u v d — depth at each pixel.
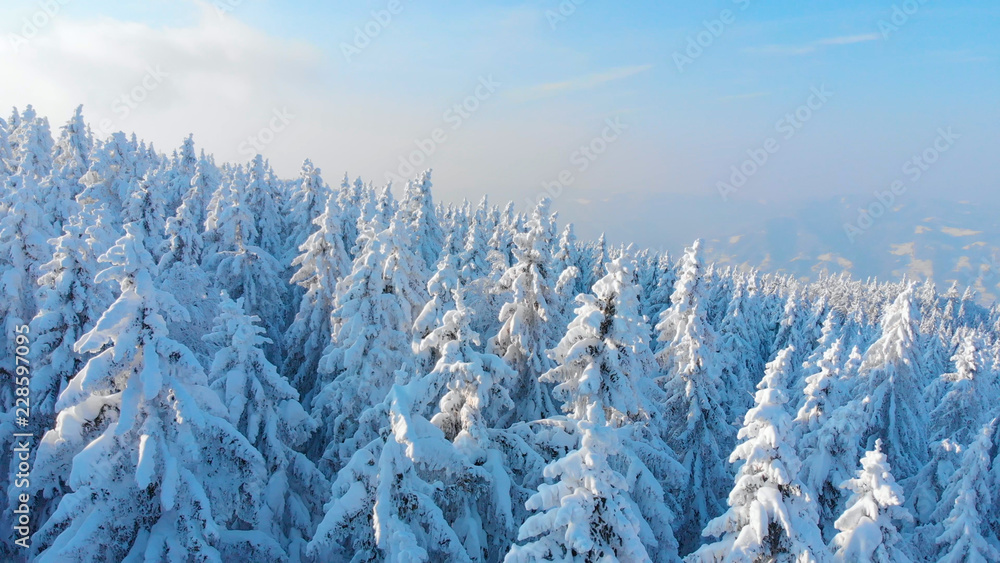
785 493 11.06
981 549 15.54
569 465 8.14
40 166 36.50
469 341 13.12
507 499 11.75
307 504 15.77
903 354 23.94
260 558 11.91
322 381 24.12
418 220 36.12
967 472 17.34
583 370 14.73
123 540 10.00
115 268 9.93
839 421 16.62
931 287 103.81
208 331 21.56
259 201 39.22
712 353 21.78
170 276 21.19
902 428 24.00
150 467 9.55
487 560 12.74
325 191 37.59
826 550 10.56
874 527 11.80
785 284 102.56
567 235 35.03
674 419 21.83
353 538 11.75
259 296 27.94
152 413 10.23
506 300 22.73
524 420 17.83
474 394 12.32
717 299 51.12
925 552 17.89
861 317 72.19
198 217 38.62
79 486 9.62
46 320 14.72
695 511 20.38
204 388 11.03
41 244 19.31
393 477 10.73
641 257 66.00
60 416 9.98
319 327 25.23
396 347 19.89
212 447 11.38
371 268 19.80
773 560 10.95
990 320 102.38
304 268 25.56
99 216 16.05
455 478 11.82
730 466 22.44
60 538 9.74
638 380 16.67
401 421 10.67
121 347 9.71
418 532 10.84
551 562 7.98
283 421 14.66
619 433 13.90
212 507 11.34
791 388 32.38
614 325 14.11
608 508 8.03
